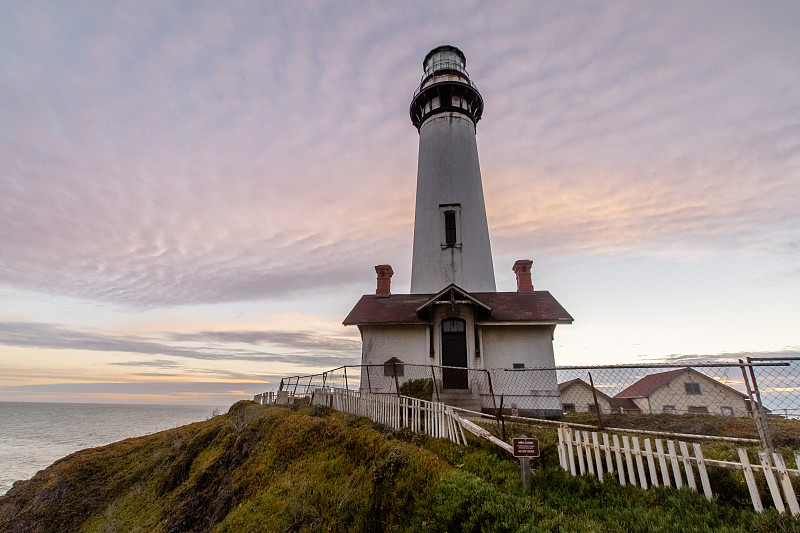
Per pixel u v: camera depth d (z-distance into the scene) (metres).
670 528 4.96
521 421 11.30
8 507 18.22
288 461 12.00
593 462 7.05
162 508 14.49
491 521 5.50
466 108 24.33
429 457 8.14
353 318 17.95
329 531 7.93
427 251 21.34
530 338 16.88
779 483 5.16
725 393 30.28
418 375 16.83
